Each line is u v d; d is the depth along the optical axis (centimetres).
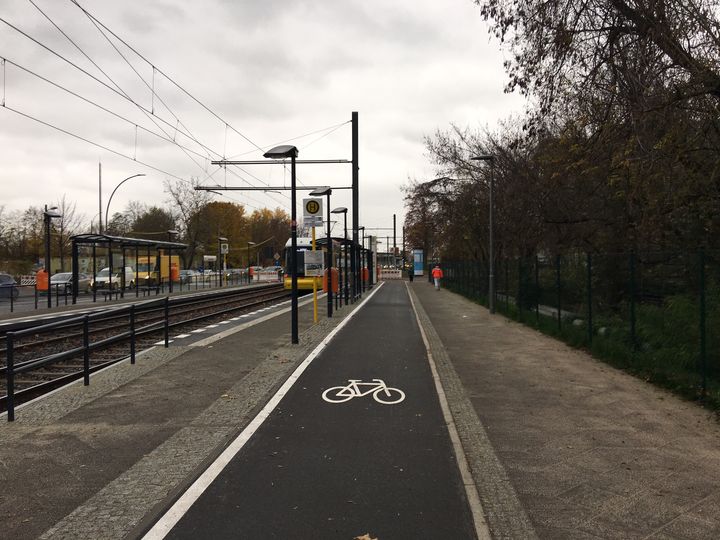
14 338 712
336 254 3806
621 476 524
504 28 1113
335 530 422
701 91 934
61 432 657
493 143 2731
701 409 761
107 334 1762
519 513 448
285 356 1188
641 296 1094
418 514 449
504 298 2284
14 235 6706
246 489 498
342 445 619
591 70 1075
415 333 1603
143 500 471
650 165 1007
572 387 900
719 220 1111
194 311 2577
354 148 3288
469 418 721
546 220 1914
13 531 416
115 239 3061
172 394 847
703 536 411
